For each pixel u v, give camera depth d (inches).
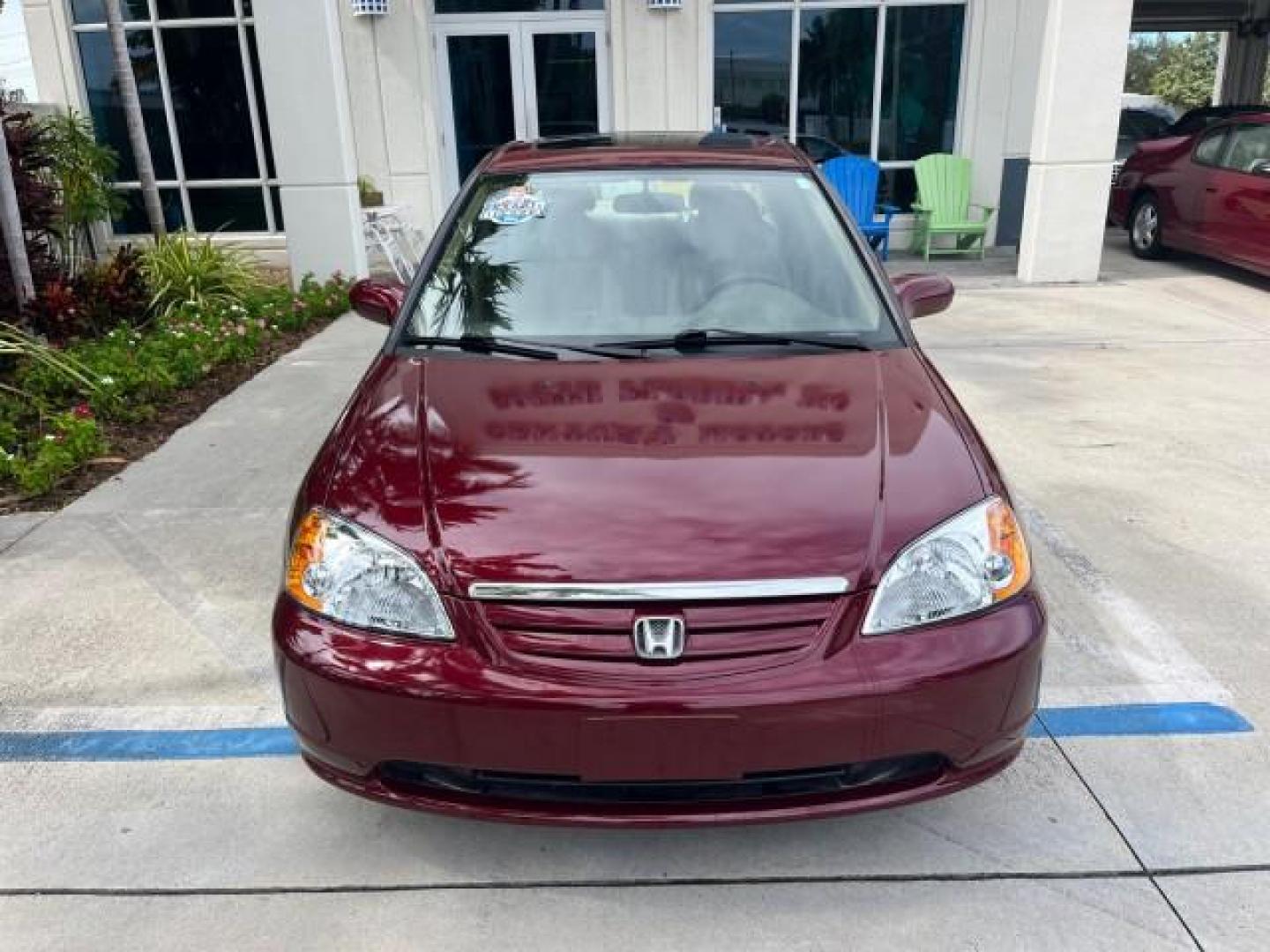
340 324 315.6
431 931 87.7
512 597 82.4
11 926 88.4
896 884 92.2
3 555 158.2
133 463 198.1
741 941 86.4
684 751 80.6
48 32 412.2
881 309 125.3
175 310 298.0
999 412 221.0
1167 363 258.2
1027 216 360.8
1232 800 102.3
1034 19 408.5
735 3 412.5
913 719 82.2
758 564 83.1
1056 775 106.3
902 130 432.5
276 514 172.7
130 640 133.8
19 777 107.7
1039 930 87.0
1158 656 127.7
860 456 95.0
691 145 149.6
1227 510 170.1
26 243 277.4
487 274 128.3
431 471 94.2
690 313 123.0
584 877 93.7
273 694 122.0
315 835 99.3
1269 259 334.3
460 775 85.0
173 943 86.7
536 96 426.9
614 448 96.0
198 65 417.1
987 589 87.4
